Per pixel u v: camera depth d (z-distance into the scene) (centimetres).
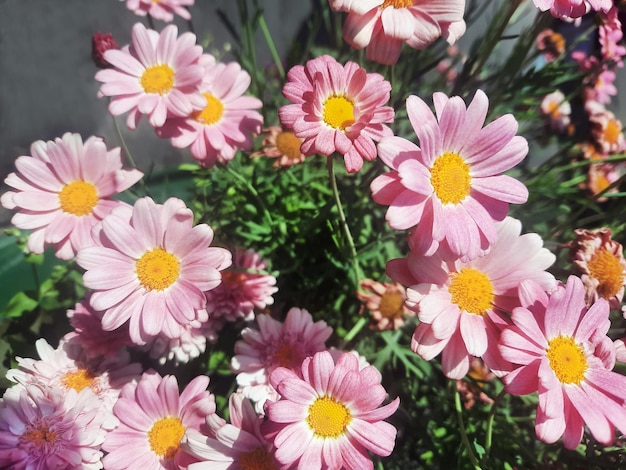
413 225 15
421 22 18
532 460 21
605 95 34
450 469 23
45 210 20
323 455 15
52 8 39
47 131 41
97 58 25
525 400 24
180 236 18
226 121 24
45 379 20
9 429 17
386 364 26
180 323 18
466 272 17
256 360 20
